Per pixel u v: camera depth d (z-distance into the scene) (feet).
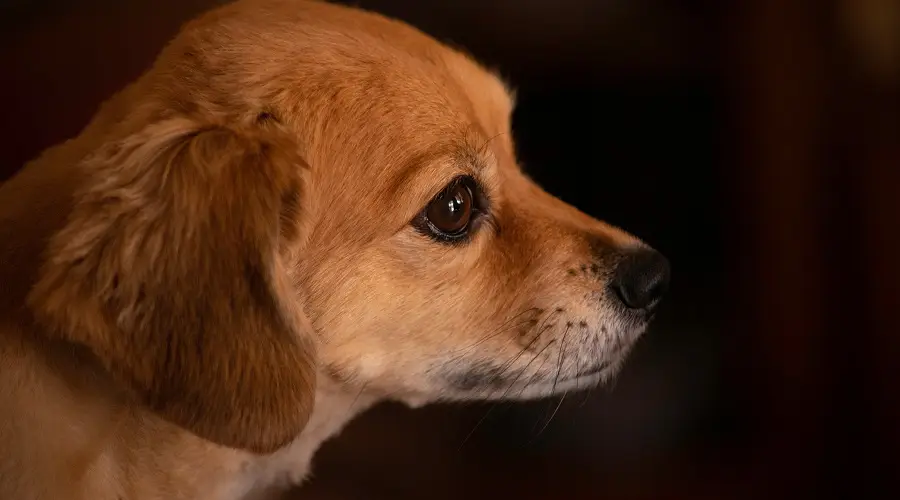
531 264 2.57
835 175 3.03
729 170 3.18
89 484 2.45
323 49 2.50
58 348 2.43
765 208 3.09
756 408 3.16
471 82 2.59
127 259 2.39
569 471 3.13
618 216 3.41
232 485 2.57
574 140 3.49
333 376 2.52
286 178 2.43
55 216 2.45
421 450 3.15
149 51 3.10
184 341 2.40
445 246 2.51
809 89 3.04
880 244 3.00
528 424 3.19
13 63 3.15
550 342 2.56
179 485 2.51
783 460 3.10
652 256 2.61
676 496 3.07
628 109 3.44
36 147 3.08
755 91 3.09
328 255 2.48
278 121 2.47
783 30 3.05
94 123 2.53
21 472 2.42
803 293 3.07
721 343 3.25
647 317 2.62
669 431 3.20
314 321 2.48
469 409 3.21
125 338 2.40
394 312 2.51
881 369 3.01
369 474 3.09
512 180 2.62
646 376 3.23
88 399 2.45
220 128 2.44
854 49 3.02
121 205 2.40
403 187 2.48
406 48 2.55
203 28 2.53
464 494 3.08
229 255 2.40
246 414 2.41
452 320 2.53
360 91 2.49
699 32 3.28
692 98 3.34
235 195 2.41
